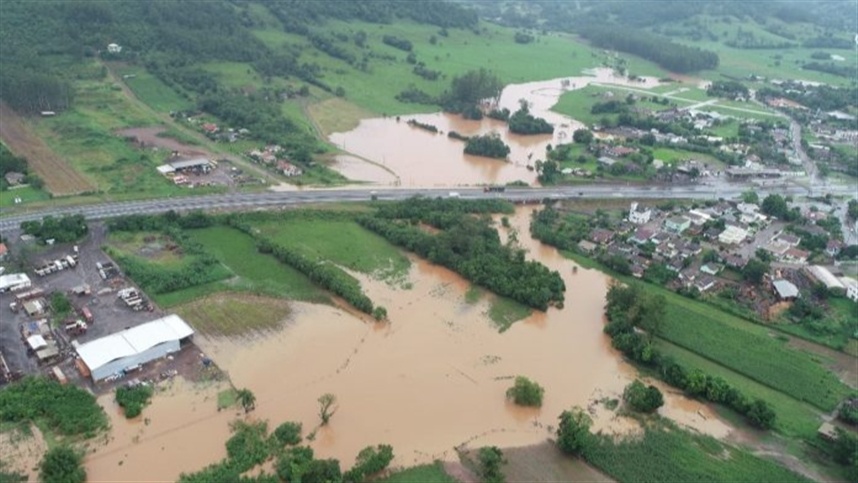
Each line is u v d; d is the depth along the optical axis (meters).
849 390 148.38
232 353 150.62
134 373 141.75
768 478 123.31
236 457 120.56
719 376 151.12
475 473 121.69
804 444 132.38
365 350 155.00
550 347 160.50
